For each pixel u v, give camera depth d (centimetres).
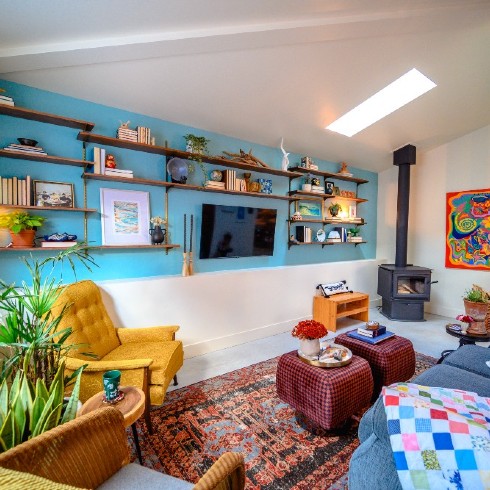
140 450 164
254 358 294
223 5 173
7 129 220
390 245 513
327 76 261
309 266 402
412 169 485
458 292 437
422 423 84
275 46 219
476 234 418
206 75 242
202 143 296
